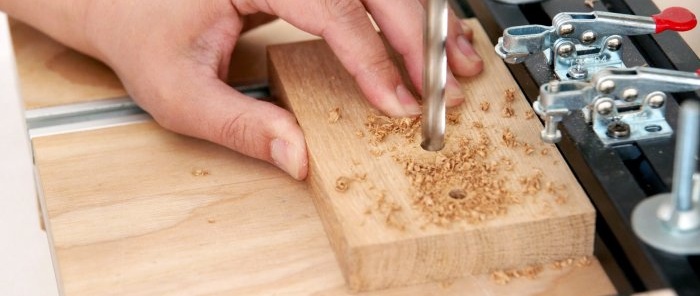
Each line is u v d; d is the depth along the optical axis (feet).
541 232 1.86
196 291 1.87
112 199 2.04
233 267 1.90
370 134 2.05
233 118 2.11
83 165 2.12
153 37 2.21
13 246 2.48
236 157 2.14
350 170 1.97
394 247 1.82
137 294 1.86
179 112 2.17
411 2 2.18
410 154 1.99
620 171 1.89
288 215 2.00
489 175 1.94
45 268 2.46
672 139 1.93
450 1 2.53
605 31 2.05
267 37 2.51
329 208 1.91
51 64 2.44
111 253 1.93
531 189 1.90
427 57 1.92
